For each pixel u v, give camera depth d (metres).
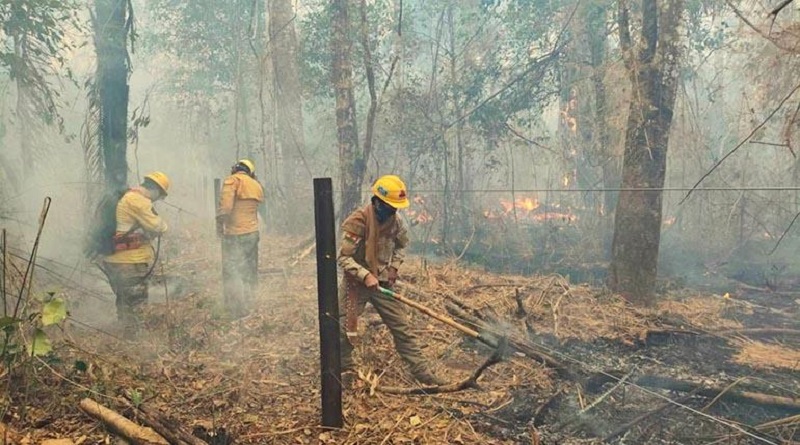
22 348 3.45
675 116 10.36
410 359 4.07
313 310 5.73
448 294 6.07
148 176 5.21
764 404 3.89
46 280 5.44
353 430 3.40
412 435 3.38
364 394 3.83
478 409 3.82
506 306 6.01
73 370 3.76
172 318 5.20
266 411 3.63
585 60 10.88
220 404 3.64
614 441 3.50
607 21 10.54
